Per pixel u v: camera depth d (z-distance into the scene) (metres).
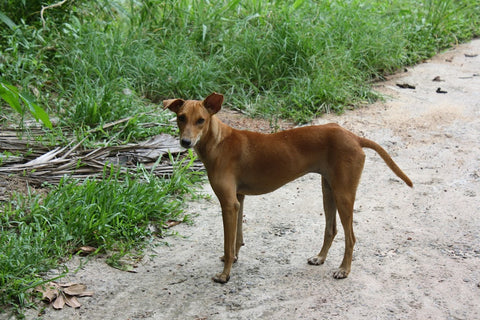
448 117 7.92
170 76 8.30
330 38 9.11
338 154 4.57
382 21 10.20
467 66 9.86
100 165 6.25
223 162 4.61
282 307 4.32
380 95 8.57
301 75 8.61
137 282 4.68
